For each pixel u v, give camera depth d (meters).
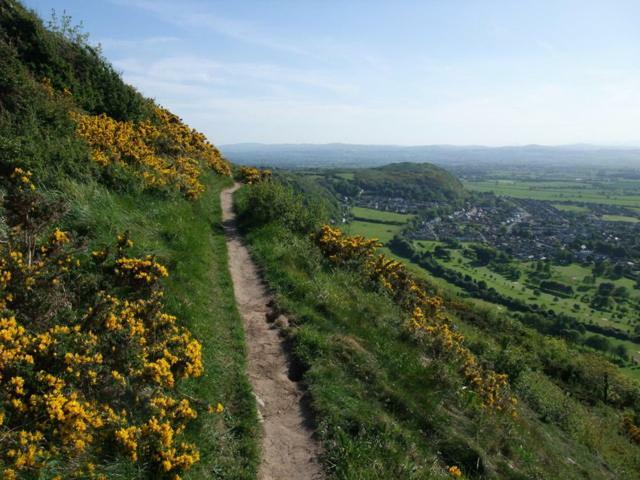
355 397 7.38
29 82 12.10
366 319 10.39
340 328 9.41
